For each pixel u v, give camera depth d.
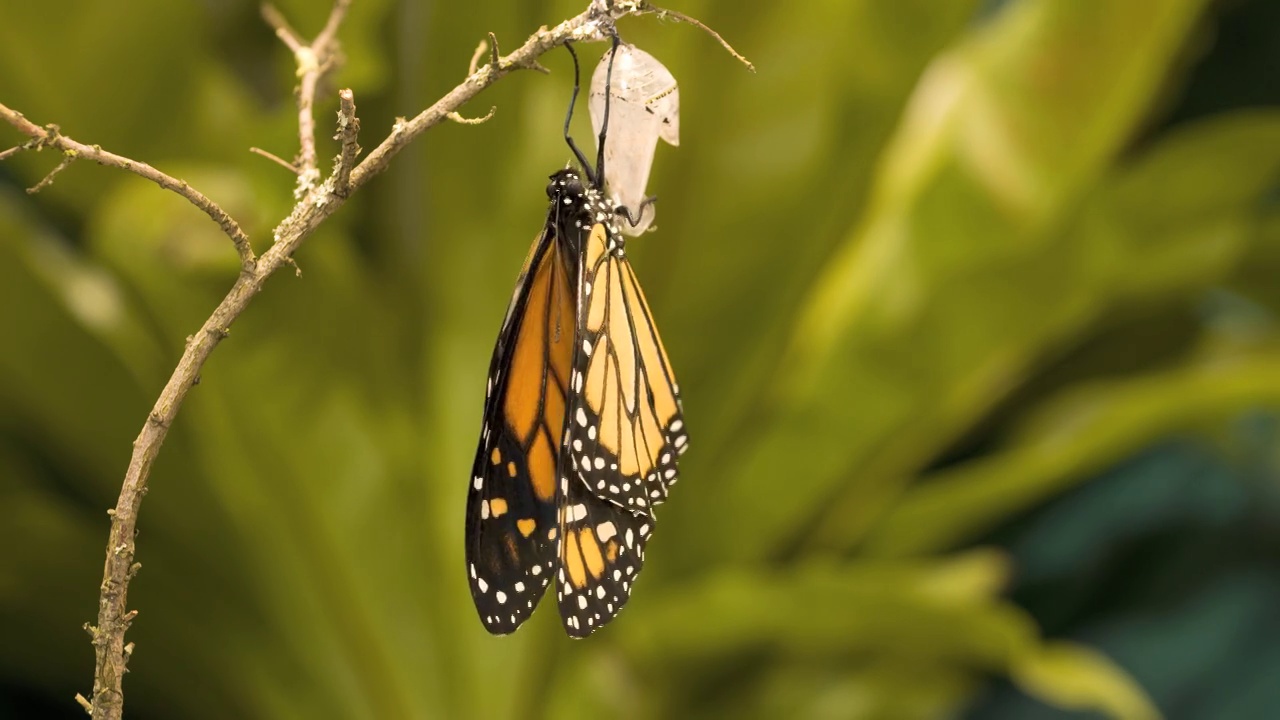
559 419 0.63
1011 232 0.98
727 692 1.04
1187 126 1.38
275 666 1.05
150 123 0.94
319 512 0.98
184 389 0.61
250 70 1.07
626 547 0.63
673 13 0.61
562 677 1.02
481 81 0.61
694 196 0.95
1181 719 1.29
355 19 0.76
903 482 1.07
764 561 1.08
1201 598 1.33
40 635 1.07
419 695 1.02
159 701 1.12
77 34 0.88
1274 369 0.95
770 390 1.04
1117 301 1.09
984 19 1.33
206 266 0.82
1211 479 1.38
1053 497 1.39
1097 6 0.94
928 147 1.03
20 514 0.94
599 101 0.63
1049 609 1.35
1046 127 0.97
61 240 1.20
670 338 1.02
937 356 1.00
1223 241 1.02
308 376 0.92
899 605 0.87
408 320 1.03
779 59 0.90
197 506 0.98
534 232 0.96
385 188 0.99
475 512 0.62
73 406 0.95
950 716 1.33
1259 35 1.34
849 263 1.04
